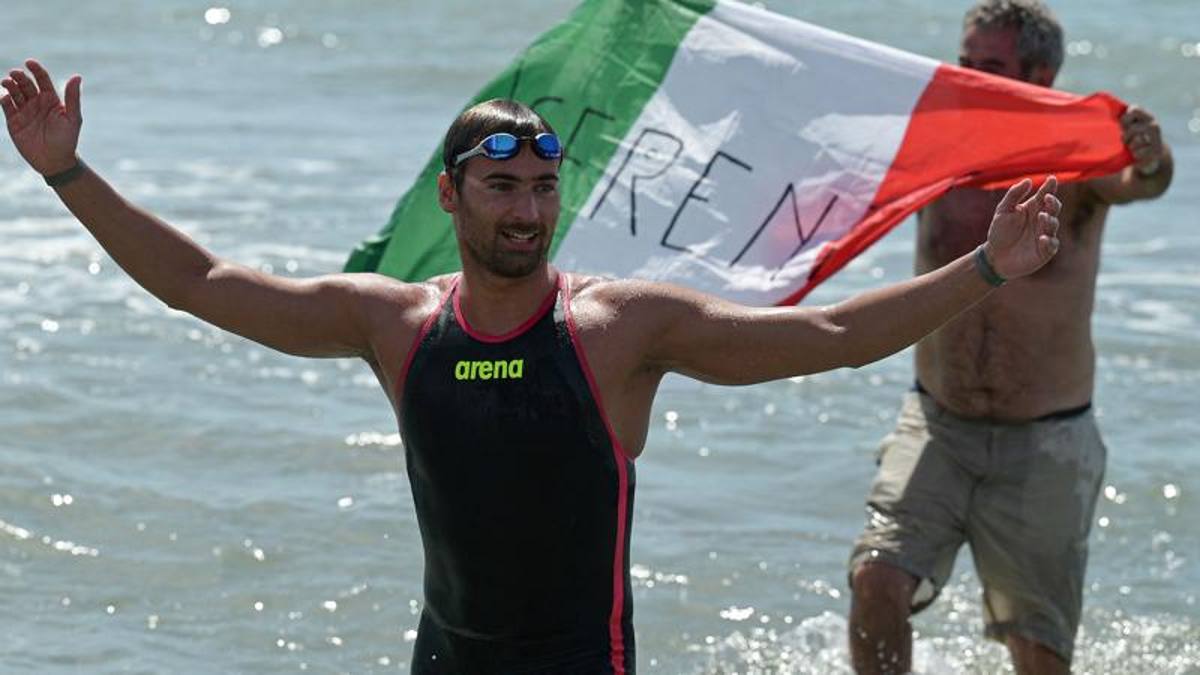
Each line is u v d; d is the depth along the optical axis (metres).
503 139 4.94
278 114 18.89
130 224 5.11
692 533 9.41
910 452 7.43
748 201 7.18
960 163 7.12
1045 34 7.38
